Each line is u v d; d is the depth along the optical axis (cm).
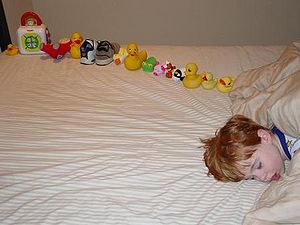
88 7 238
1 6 201
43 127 123
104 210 90
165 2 229
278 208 81
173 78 147
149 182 98
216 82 140
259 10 223
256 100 115
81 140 116
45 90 146
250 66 151
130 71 158
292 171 92
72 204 93
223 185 96
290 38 229
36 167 106
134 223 86
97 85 148
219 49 167
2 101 139
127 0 232
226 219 86
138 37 242
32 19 181
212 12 228
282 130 103
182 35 237
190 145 111
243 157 97
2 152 112
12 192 98
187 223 86
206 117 122
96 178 100
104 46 167
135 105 132
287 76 115
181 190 95
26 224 88
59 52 173
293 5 219
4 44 206
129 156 107
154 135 115
